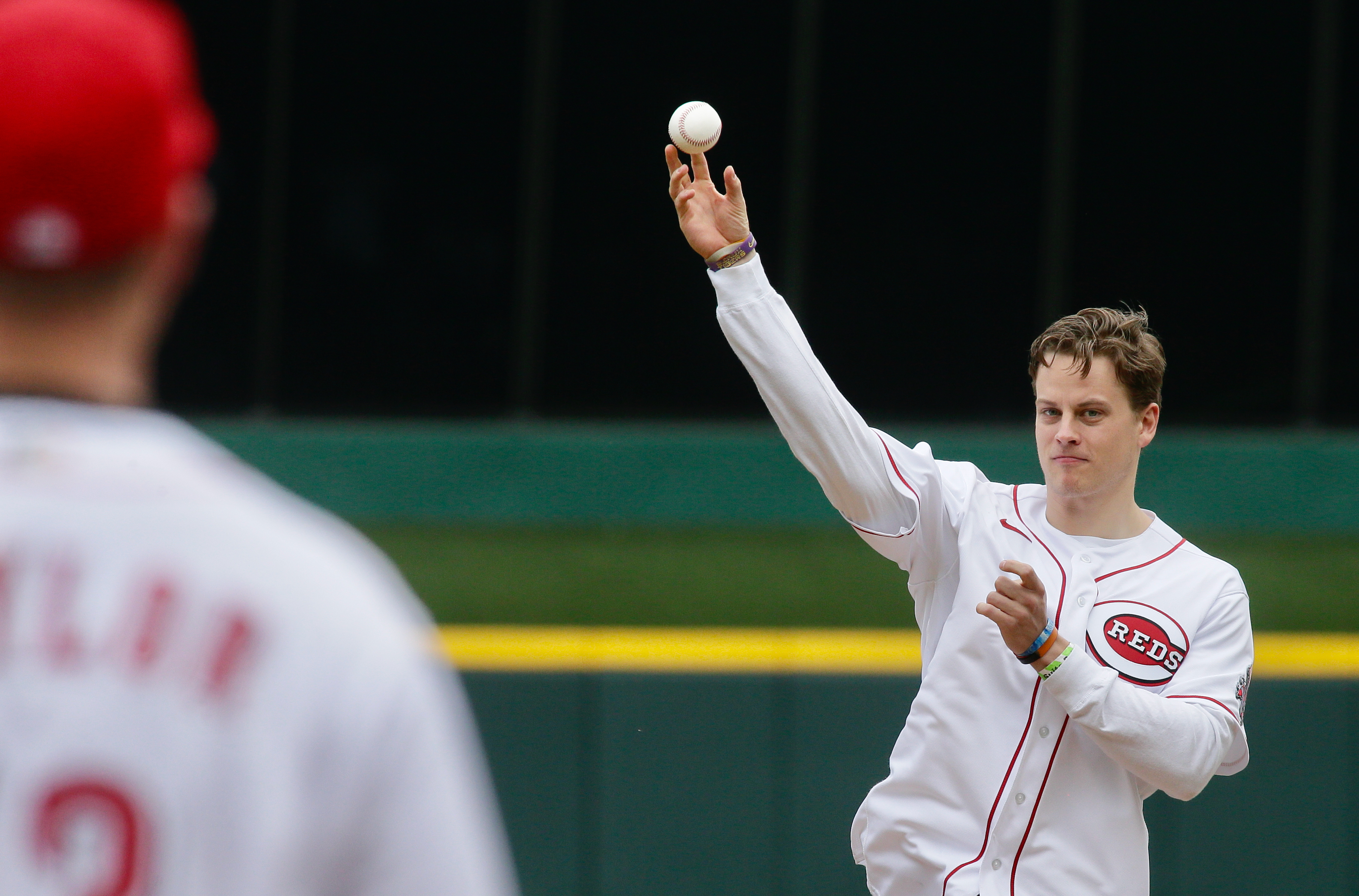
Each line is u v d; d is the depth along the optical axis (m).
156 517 3.15
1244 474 29.02
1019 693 7.71
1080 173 29.19
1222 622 7.85
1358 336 29.39
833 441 8.01
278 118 28.62
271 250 28.89
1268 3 28.73
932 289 29.44
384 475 28.81
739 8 28.80
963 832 7.76
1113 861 7.62
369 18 28.58
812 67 28.92
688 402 29.39
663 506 28.95
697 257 29.12
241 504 3.28
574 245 29.11
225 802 3.04
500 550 26.52
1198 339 29.50
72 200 3.06
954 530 8.27
